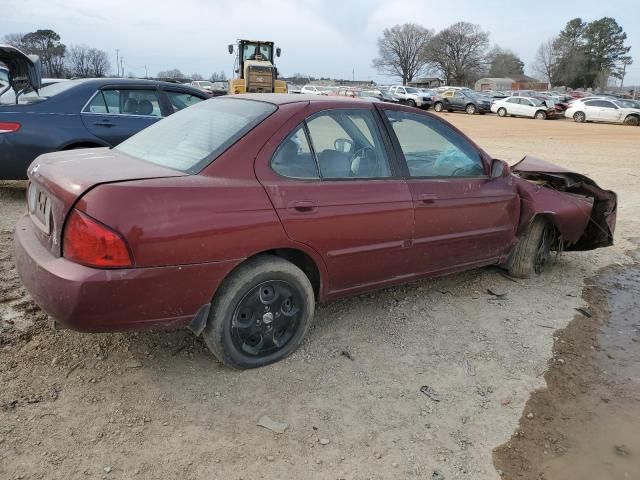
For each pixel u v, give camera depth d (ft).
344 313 13.80
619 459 9.29
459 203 13.67
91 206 8.72
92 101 21.99
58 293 8.80
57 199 9.23
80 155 11.43
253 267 10.27
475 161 14.71
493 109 126.00
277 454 8.79
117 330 9.25
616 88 362.74
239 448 8.86
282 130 10.83
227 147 10.27
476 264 15.05
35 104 20.90
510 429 9.82
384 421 9.75
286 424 9.48
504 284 16.60
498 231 15.12
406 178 12.78
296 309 11.23
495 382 11.23
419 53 357.41
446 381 11.10
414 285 15.97
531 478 8.72
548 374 11.69
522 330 13.62
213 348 10.39
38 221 10.40
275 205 10.30
